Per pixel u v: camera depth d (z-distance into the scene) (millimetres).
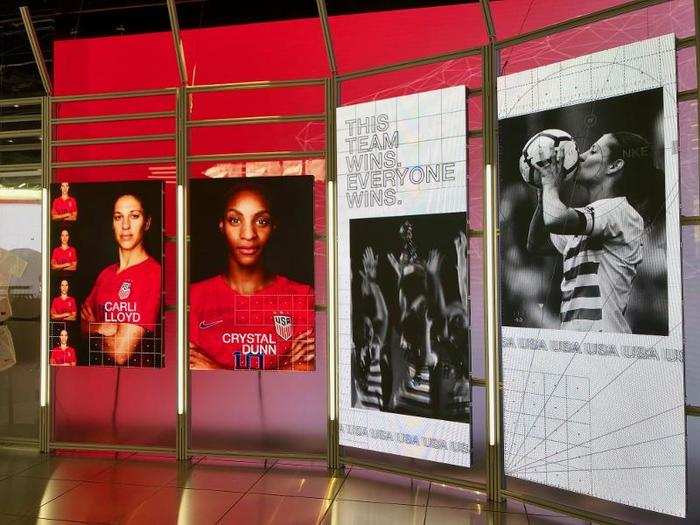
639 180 3721
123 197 5559
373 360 4910
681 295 3549
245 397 5562
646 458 3648
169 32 5953
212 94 5754
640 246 3703
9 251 5875
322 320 5438
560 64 4059
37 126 5859
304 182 5242
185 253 5461
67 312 5629
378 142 4922
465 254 4504
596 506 4008
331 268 5168
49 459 5516
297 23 5715
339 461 5148
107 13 6066
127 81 5996
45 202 5734
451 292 4555
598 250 3867
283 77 5719
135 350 5496
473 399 4852
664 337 3600
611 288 3811
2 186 5898
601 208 3865
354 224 5043
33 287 5836
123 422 5738
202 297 5379
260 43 5766
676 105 3596
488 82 4473
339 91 5246
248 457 5320
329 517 4156
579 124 3971
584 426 3906
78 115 6016
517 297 4238
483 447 4785
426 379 4645
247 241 5309
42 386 5695
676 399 3551
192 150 5766
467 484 4508
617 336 3777
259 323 5277
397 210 4820
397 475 5008
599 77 3891
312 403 5438
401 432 4758
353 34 5598
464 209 4523
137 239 5527
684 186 4344
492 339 4406
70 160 5973
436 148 4645
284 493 4617
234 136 5695
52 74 6117
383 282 4875
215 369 5340
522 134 4234
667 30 4613
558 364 4027
